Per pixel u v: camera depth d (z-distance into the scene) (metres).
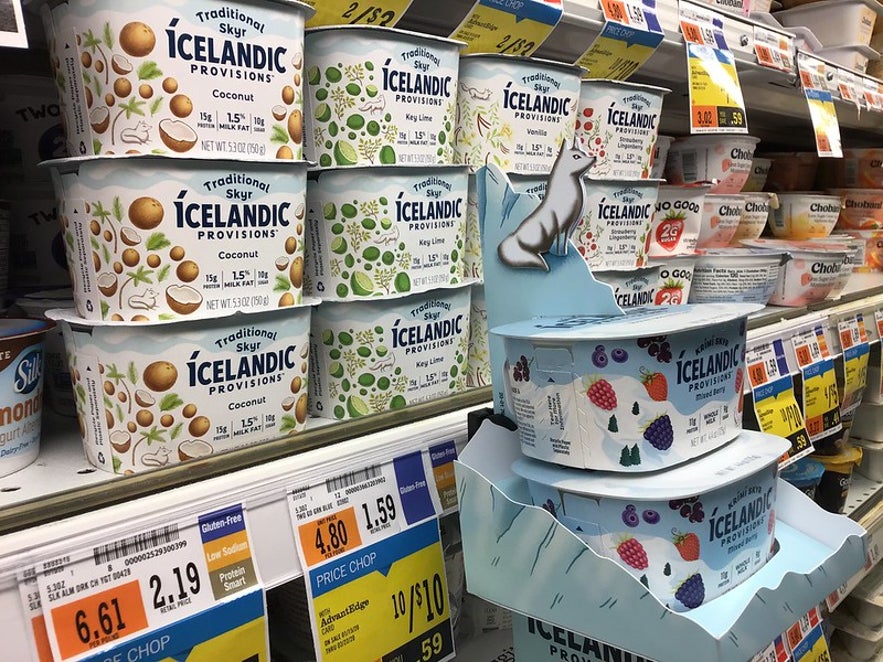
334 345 0.87
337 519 0.74
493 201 0.81
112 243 0.66
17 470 0.69
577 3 1.08
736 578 0.68
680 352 0.66
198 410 0.71
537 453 0.71
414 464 0.83
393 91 0.84
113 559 0.59
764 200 1.83
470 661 1.07
